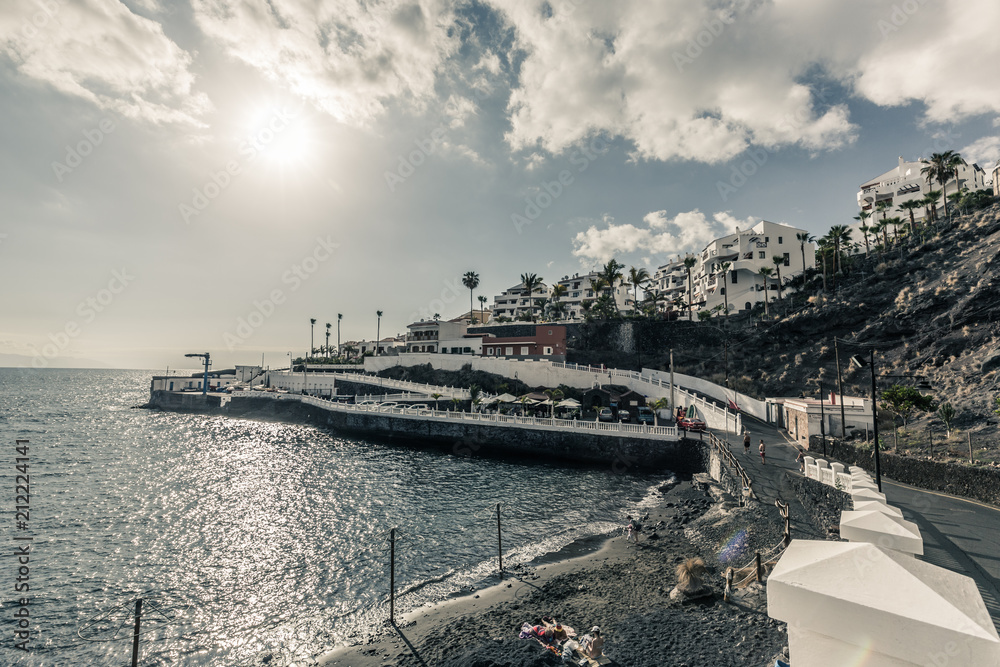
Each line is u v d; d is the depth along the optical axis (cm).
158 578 2359
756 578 1712
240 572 2406
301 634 1834
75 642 1845
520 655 1438
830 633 460
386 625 1838
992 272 5212
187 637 1858
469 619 1775
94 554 2672
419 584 2178
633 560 2242
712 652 1327
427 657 1547
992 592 1250
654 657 1341
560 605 1811
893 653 423
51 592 2233
